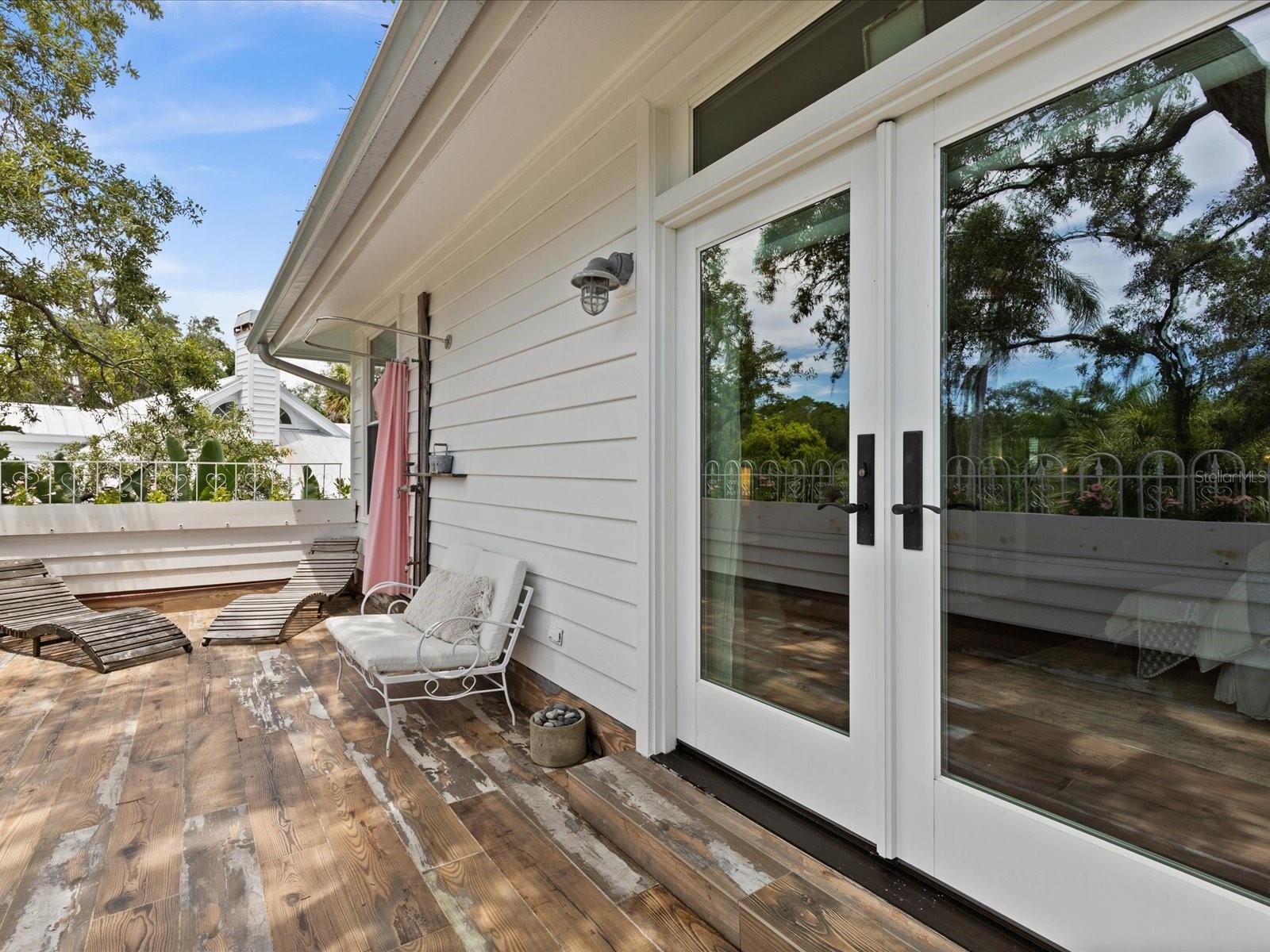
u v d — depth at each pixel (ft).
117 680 12.99
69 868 6.66
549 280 10.55
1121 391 4.43
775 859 5.83
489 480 12.84
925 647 5.41
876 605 5.76
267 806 7.92
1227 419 4.02
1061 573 4.71
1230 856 3.98
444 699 10.03
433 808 7.86
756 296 7.09
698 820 6.53
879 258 5.67
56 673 13.48
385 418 17.40
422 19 6.74
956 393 5.28
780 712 6.74
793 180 6.59
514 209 11.63
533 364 11.09
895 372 5.64
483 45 6.78
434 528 16.06
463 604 11.06
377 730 10.40
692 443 7.87
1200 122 4.05
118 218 27.76
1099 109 4.45
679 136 7.91
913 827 5.47
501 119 9.02
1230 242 3.99
